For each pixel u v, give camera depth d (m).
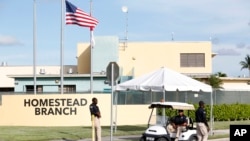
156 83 21.77
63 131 25.36
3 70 58.12
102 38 50.75
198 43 53.84
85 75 46.97
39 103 30.52
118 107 31.56
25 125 30.61
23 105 30.80
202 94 36.12
